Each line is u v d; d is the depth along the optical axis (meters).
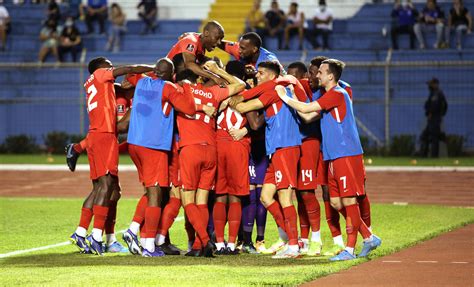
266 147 32.53
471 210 46.12
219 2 102.50
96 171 33.38
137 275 27.83
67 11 102.12
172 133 32.44
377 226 39.62
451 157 83.69
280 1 101.56
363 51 93.56
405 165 74.25
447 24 95.31
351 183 31.06
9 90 95.50
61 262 30.86
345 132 31.20
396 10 93.19
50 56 97.56
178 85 32.69
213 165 32.62
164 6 103.19
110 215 34.03
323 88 33.66
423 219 42.22
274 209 32.66
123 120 34.03
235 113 32.78
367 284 26.03
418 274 27.64
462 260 30.30
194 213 32.16
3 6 103.00
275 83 32.22
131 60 96.81
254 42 34.09
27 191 58.19
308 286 25.80
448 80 89.88
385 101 85.75
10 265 30.16
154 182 32.28
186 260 31.34
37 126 93.88
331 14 94.19
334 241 33.12
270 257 32.12
